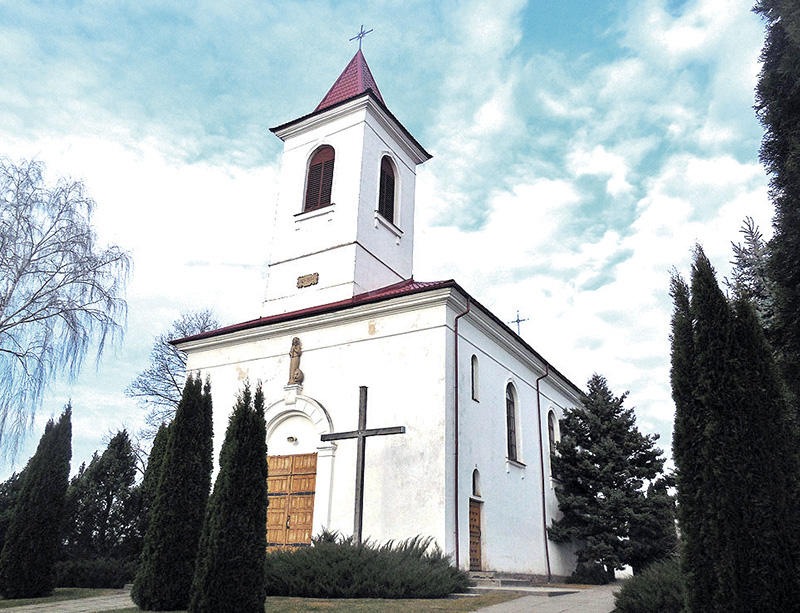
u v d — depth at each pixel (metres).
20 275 16.97
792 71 8.88
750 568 6.77
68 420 15.69
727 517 7.04
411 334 17.17
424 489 15.39
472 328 18.38
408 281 23.05
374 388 17.16
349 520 16.11
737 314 7.90
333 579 12.12
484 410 18.19
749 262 12.30
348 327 18.34
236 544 9.55
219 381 20.16
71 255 17.77
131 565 16.30
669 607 8.95
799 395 8.64
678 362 8.02
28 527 14.17
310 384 18.33
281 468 17.97
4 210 17.22
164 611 10.93
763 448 7.15
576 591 14.15
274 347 19.58
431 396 16.20
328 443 17.16
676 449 7.73
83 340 17.19
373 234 22.36
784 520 6.84
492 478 17.94
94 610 11.27
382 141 24.14
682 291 8.44
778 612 6.53
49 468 14.90
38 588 13.80
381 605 10.80
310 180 23.78
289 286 22.16
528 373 22.59
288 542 16.94
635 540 21.06
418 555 13.75
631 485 22.16
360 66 26.73
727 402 7.47
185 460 12.10
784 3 9.03
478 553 16.64
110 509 17.28
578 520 21.94
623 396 23.88
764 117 9.28
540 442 22.25
